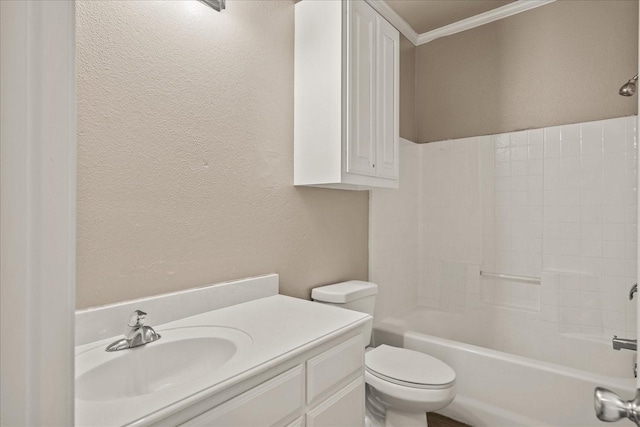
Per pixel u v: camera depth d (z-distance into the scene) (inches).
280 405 32.4
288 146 62.1
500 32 94.7
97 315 37.0
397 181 72.8
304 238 65.8
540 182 87.0
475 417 67.9
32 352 10.6
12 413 10.2
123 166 40.0
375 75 66.2
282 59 61.0
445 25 101.3
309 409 35.9
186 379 36.5
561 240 84.0
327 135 59.1
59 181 11.1
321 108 59.8
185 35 46.4
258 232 56.4
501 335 89.7
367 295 68.6
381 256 89.0
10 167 10.2
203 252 48.2
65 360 11.3
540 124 87.9
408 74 105.5
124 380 32.9
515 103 91.8
